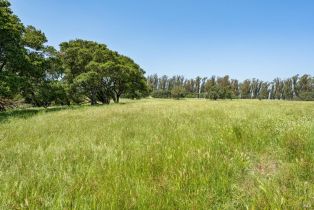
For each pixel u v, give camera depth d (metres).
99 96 48.41
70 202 2.89
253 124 7.90
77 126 9.29
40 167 4.16
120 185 3.30
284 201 2.70
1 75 20.61
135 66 55.41
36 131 8.34
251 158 4.79
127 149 5.33
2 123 11.10
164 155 4.63
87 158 4.79
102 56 41.78
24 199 2.94
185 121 9.56
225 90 87.38
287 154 4.84
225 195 3.21
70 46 41.22
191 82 149.88
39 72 26.39
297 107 19.83
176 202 2.92
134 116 12.75
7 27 21.30
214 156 4.48
